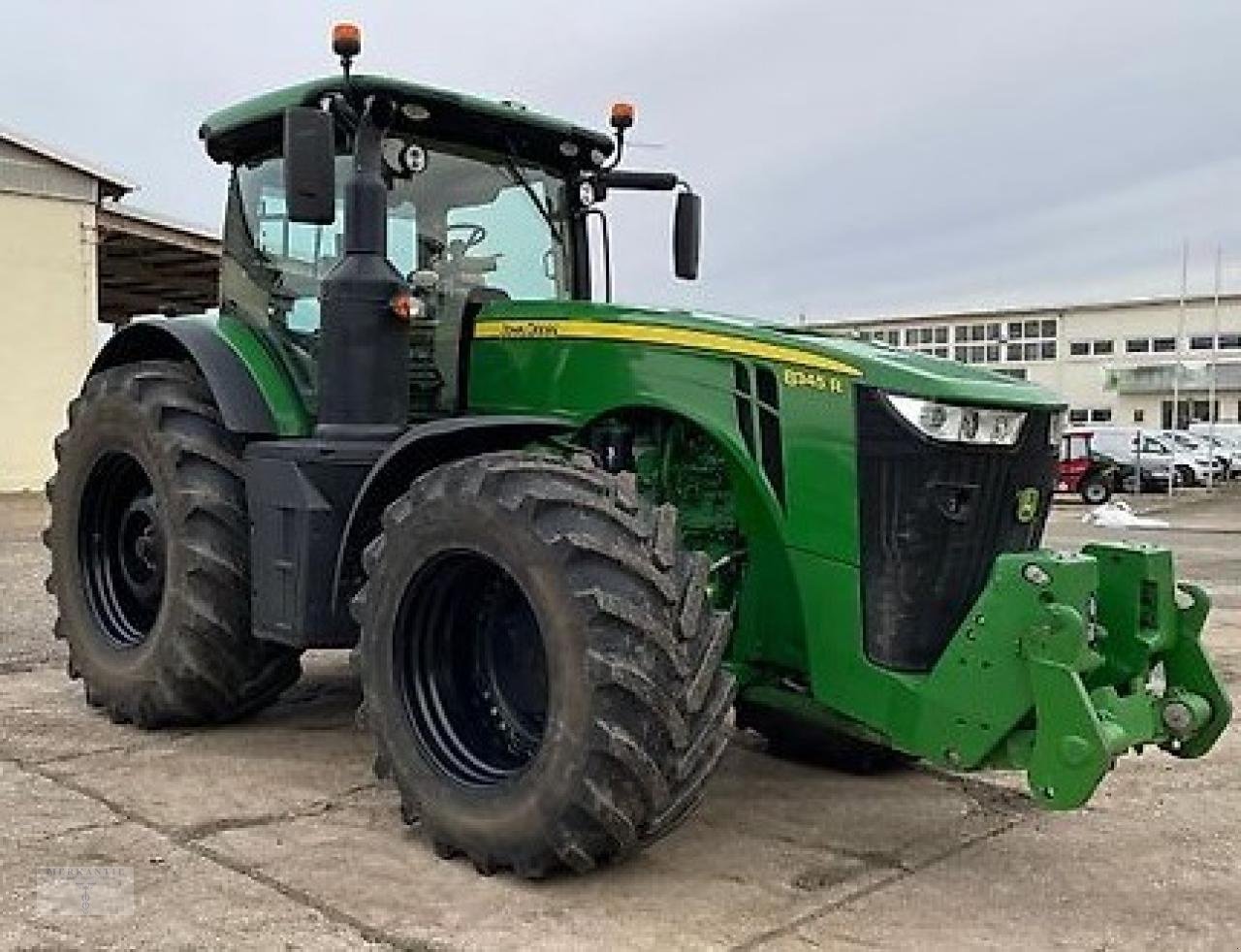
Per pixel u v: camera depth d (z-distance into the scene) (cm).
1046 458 346
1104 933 287
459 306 409
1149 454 2780
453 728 334
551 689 297
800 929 284
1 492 1559
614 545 296
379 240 390
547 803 295
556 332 381
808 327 381
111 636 466
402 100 398
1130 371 5538
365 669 340
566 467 316
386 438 384
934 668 310
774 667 357
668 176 466
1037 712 284
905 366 326
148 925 279
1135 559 304
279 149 446
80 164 1588
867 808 379
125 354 494
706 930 281
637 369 362
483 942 272
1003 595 291
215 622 422
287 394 421
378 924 281
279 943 270
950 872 325
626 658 288
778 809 376
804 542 334
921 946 276
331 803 368
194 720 445
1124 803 391
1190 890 315
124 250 1750
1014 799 390
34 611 700
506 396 392
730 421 345
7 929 275
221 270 476
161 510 434
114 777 390
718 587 355
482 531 311
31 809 357
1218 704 312
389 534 336
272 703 472
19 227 1565
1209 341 5553
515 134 435
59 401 1605
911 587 324
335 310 385
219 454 429
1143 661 304
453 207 426
